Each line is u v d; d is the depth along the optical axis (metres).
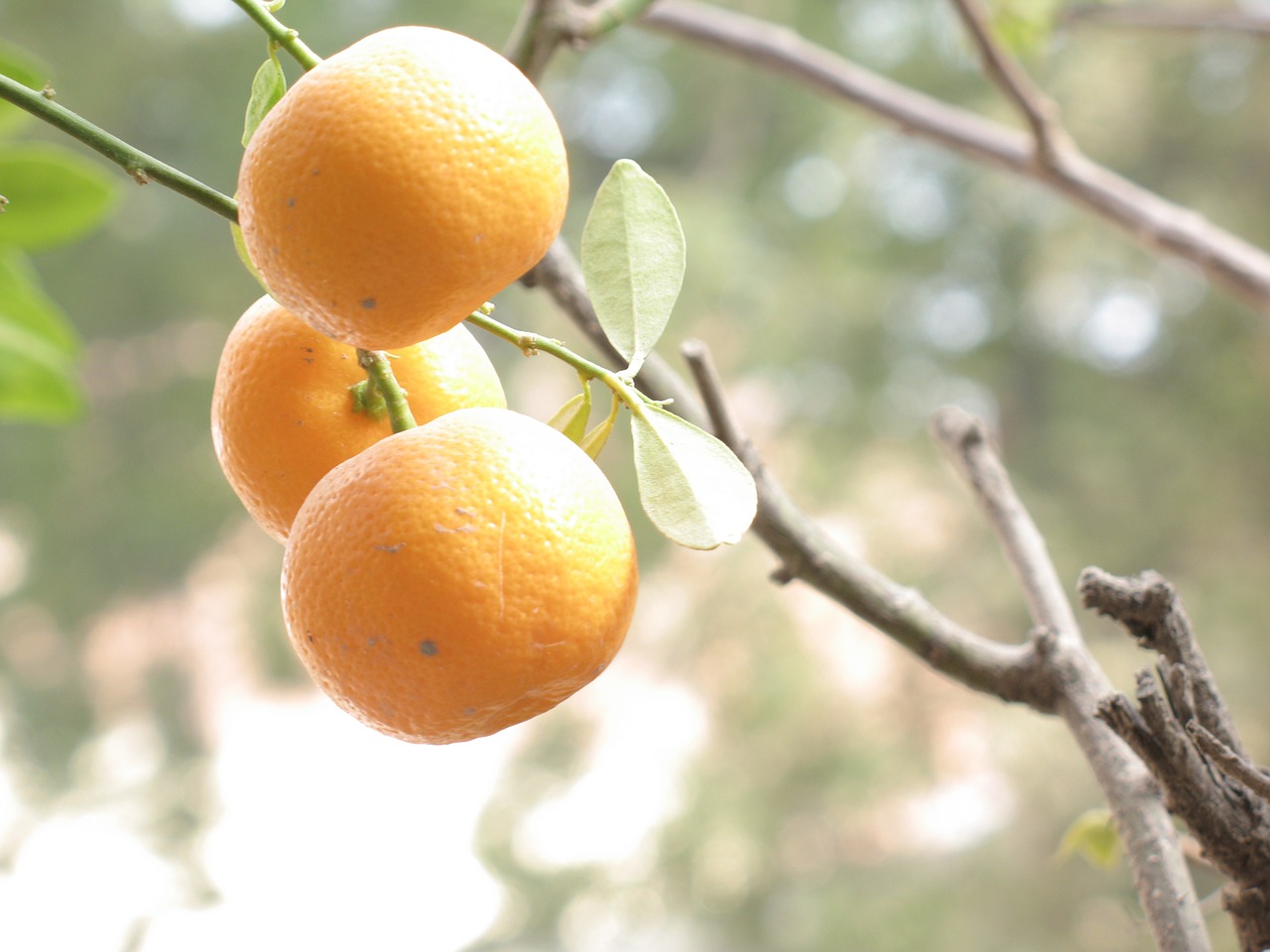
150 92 2.87
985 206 3.08
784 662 2.43
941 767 2.59
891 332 3.13
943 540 2.79
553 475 0.31
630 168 0.33
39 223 0.42
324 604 0.31
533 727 2.70
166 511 2.88
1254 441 2.78
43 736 2.93
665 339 2.67
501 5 2.66
